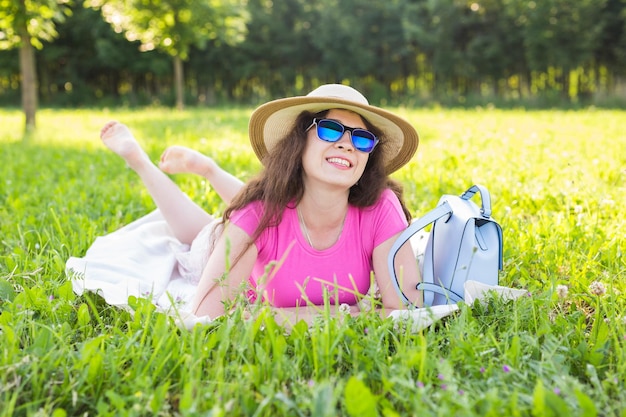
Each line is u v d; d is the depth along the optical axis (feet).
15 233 13.62
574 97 108.68
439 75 120.78
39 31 49.98
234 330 7.44
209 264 9.13
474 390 6.54
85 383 6.63
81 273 10.10
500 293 8.93
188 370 6.81
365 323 7.92
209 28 82.07
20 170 24.41
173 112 79.87
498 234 9.35
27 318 8.15
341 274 9.64
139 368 6.70
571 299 9.88
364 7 122.72
